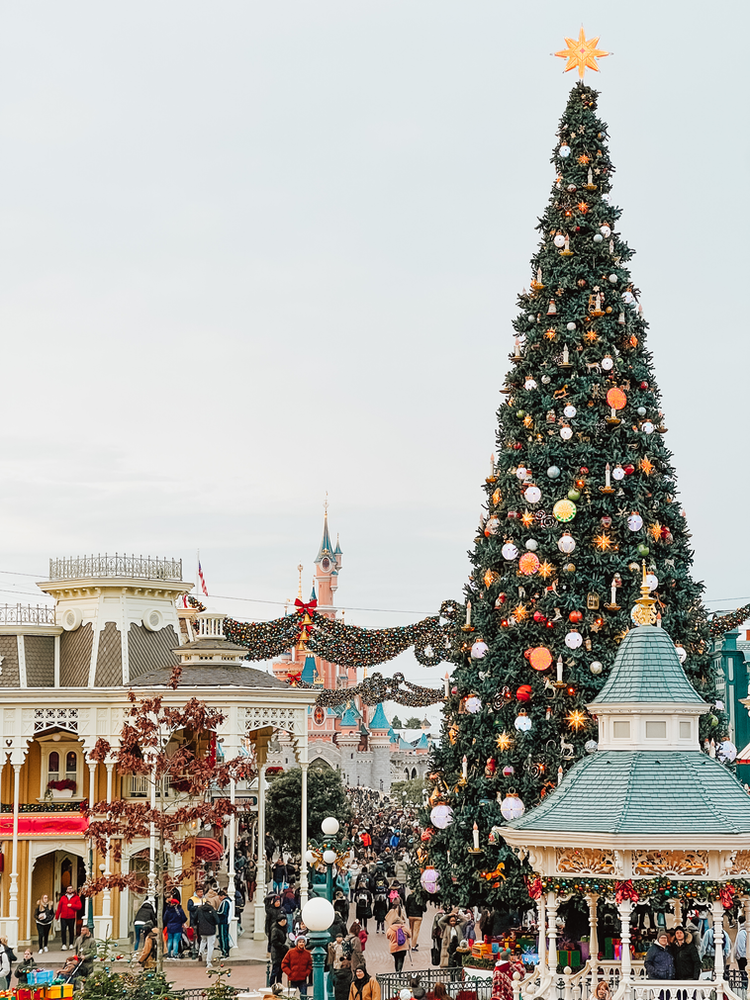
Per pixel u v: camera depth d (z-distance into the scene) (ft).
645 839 84.38
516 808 119.14
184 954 144.25
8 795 166.91
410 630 163.12
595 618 128.26
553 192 142.92
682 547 136.67
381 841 272.10
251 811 233.14
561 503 129.08
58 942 159.22
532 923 132.46
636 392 136.15
